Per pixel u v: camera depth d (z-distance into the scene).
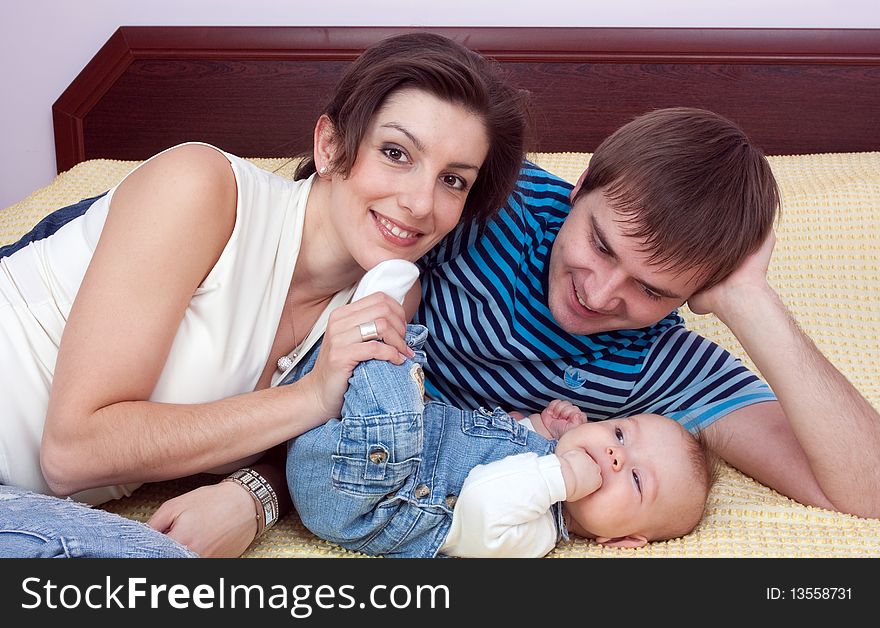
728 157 1.26
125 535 0.96
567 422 1.43
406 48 1.24
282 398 1.17
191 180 1.16
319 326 1.34
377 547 1.22
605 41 2.28
